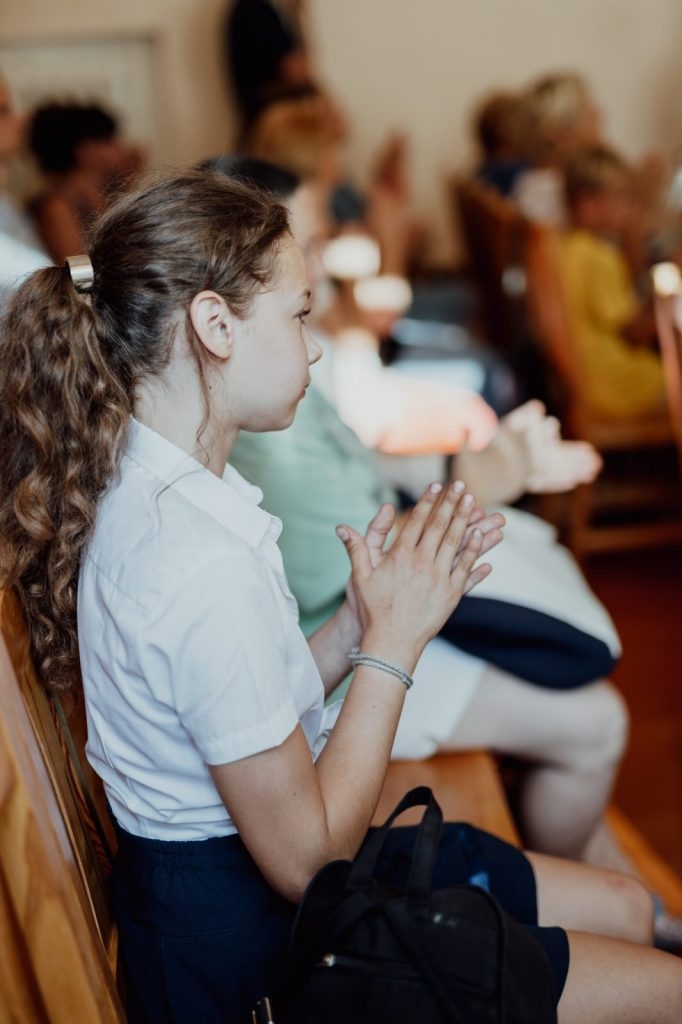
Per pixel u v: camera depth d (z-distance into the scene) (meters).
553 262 2.88
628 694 2.63
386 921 0.90
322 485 1.52
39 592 0.98
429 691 1.56
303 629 1.54
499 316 3.54
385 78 5.64
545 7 5.62
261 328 0.95
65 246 3.61
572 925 1.22
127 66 5.39
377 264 3.64
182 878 0.99
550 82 4.37
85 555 0.96
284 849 0.92
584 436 3.02
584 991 1.06
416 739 1.55
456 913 0.90
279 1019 0.93
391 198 4.86
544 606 1.59
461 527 1.03
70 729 1.07
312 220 1.79
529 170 4.38
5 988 0.94
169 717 0.93
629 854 1.98
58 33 5.25
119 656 0.92
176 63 5.38
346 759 0.97
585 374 3.01
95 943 0.95
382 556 1.08
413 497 1.99
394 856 1.16
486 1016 0.86
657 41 5.72
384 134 5.73
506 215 3.21
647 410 3.07
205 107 5.47
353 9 5.52
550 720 1.56
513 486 1.89
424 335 4.50
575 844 1.65
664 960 1.09
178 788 0.96
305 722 1.04
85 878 0.99
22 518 0.94
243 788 0.90
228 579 0.89
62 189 3.68
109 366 0.95
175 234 0.92
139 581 0.91
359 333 2.67
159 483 0.95
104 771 1.03
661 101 5.80
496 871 1.20
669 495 3.14
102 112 3.67
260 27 5.03
